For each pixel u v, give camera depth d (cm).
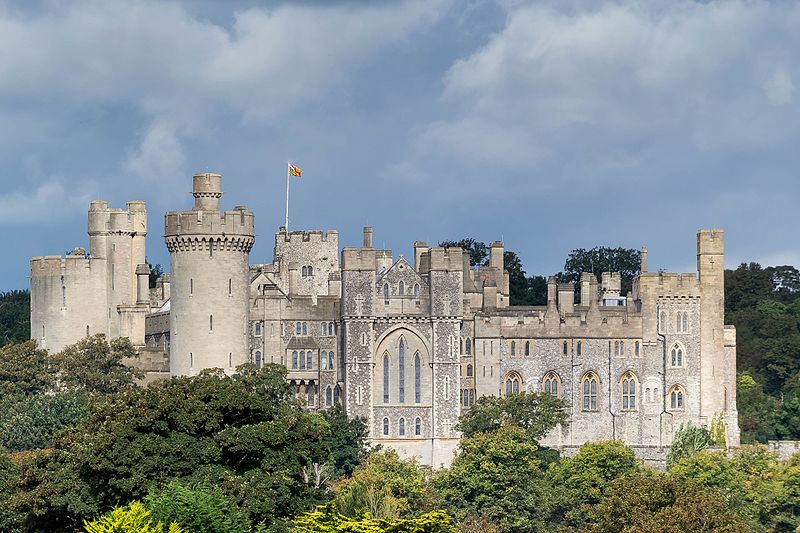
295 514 17250
